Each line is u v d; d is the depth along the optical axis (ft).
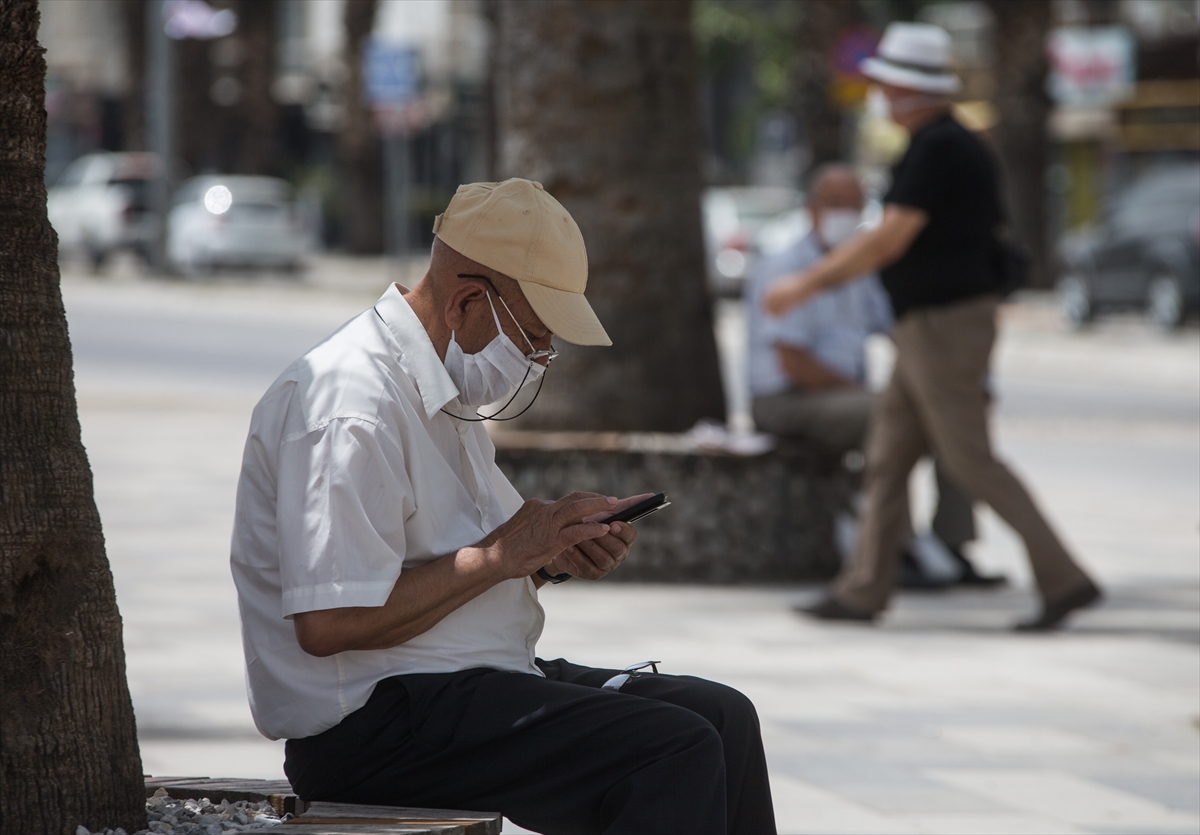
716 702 33.99
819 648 71.31
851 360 88.94
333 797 33.40
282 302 287.07
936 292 73.67
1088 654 70.54
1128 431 156.66
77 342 224.53
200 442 138.51
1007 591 87.40
